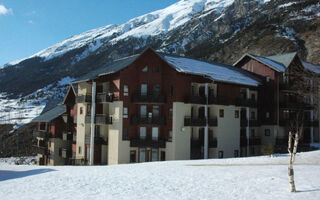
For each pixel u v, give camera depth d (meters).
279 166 24.75
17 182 21.19
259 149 49.53
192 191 16.47
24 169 30.88
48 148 56.12
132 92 41.06
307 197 14.08
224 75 44.50
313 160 29.12
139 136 41.16
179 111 39.25
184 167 26.56
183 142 39.50
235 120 45.41
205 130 40.97
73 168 29.42
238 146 45.50
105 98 41.41
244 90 47.97
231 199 14.45
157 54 40.59
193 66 43.19
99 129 44.88
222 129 43.28
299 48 87.56
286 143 47.19
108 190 17.28
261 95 50.00
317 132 52.72
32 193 17.02
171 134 39.22
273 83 48.59
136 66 41.69
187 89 40.53
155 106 41.22
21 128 93.62
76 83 50.56
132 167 28.14
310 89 42.47
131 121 40.56
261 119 49.75
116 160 39.62
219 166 26.58
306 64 56.94
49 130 56.12
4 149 76.88
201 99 40.84
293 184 15.36
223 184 18.00
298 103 48.72
